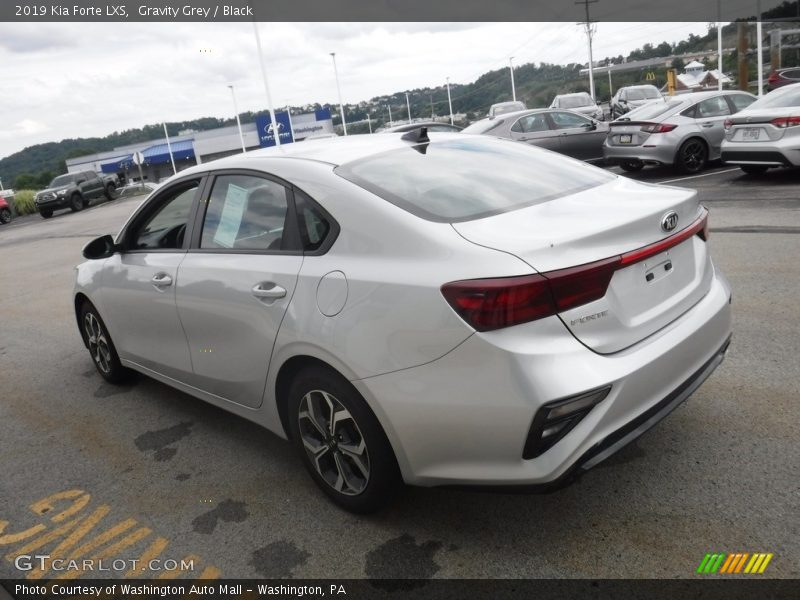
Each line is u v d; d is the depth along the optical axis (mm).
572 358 2193
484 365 2188
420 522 2770
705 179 10906
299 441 2971
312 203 2820
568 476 2221
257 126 63969
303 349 2703
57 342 6219
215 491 3230
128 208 24125
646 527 2559
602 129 13508
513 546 2553
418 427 2373
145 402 4461
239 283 3027
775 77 23422
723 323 2830
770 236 6625
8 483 3555
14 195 33531
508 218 2504
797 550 2346
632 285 2420
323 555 2648
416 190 2717
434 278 2295
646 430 2389
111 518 3105
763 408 3311
